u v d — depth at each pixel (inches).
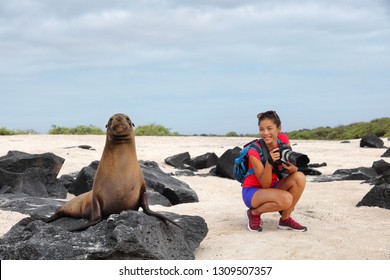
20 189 201.0
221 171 275.4
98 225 112.8
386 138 600.7
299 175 136.0
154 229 111.9
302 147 450.6
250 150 134.6
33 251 103.9
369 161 350.6
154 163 278.5
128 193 123.1
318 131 826.2
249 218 139.2
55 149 355.9
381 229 141.8
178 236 118.4
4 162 215.2
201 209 171.9
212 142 500.4
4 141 416.2
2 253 108.8
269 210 135.2
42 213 161.8
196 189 233.0
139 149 402.6
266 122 132.6
